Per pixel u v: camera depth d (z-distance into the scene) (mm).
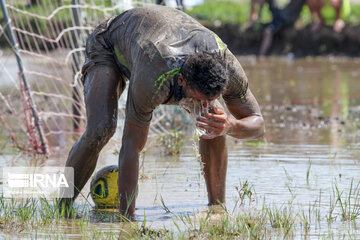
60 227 14156
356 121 29641
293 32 63156
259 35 63938
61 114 25312
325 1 61938
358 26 62250
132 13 14797
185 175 19375
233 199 16484
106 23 15398
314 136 25922
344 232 13586
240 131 13602
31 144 23359
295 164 20594
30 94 23094
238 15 67500
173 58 13148
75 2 26781
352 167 20031
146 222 14562
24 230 13914
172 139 24672
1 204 15875
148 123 14328
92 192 16188
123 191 14664
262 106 34312
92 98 14875
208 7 70250
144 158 21922
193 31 13742
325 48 62375
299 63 57406
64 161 21688
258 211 15289
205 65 12477
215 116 12828
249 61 59031
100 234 13320
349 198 15359
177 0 28297
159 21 14000
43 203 15484
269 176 18891
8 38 25562
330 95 38594
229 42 64500
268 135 26266
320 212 15133
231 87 13609
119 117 26344
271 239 13109
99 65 15086
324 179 18422
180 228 14039
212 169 15711
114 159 21984
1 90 35500
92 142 14859
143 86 13375
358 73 50188
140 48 13680
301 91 40281
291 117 30922
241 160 21312
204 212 15305
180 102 13266
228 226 14070
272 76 48281
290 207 15516
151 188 17812
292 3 62219
